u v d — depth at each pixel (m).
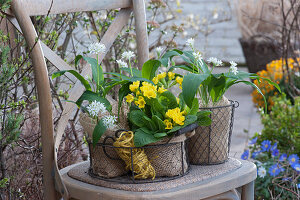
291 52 2.97
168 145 1.32
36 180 1.67
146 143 1.29
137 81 1.32
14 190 1.59
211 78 1.40
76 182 1.35
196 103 1.34
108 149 1.33
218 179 1.35
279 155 2.01
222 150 1.43
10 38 1.51
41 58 1.32
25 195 1.62
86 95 1.35
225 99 1.44
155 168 1.34
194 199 1.30
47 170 1.36
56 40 1.63
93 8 1.50
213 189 1.33
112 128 1.33
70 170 1.41
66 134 1.80
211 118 1.41
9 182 1.51
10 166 1.64
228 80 1.44
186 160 1.38
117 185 1.31
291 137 2.06
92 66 1.38
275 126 2.17
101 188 1.32
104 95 1.37
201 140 1.42
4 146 1.47
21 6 1.31
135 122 1.32
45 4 1.39
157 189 1.29
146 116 1.33
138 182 1.32
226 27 5.25
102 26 1.96
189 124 1.33
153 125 1.32
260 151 2.00
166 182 1.32
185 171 1.37
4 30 1.50
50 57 1.43
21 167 1.66
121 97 1.35
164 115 1.32
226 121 1.43
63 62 1.45
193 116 1.33
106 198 1.29
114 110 1.40
